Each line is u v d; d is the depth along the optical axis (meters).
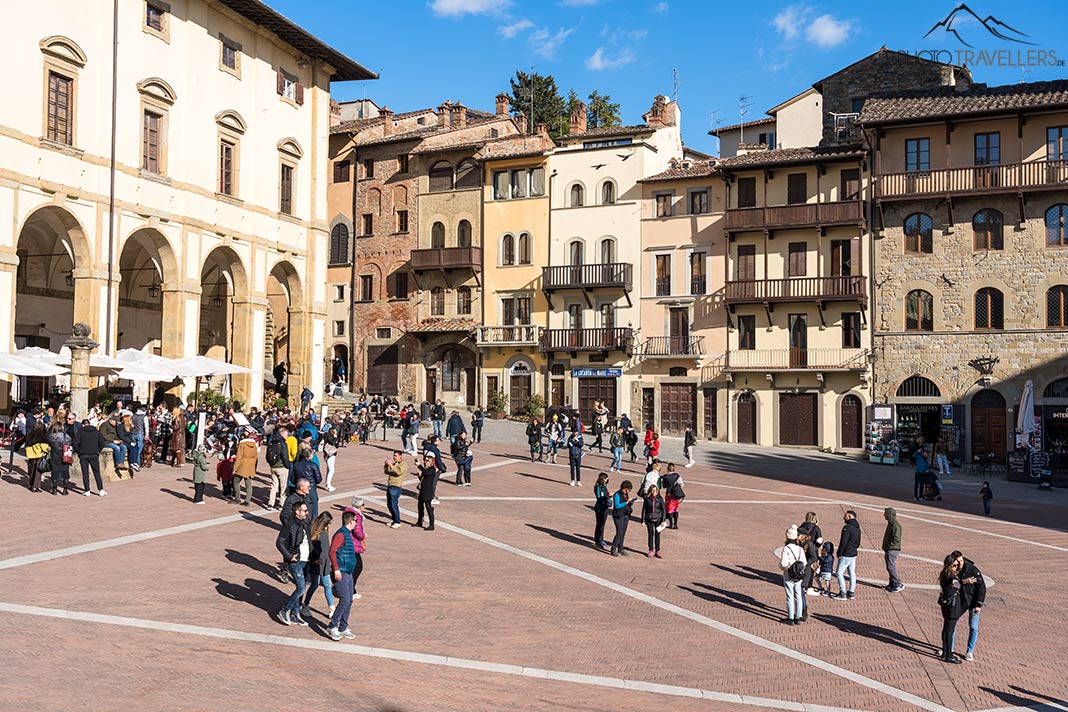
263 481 29.88
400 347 63.12
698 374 54.41
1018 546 28.06
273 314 65.06
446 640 16.11
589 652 16.11
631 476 37.34
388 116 66.38
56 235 45.88
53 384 46.34
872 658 17.03
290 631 15.90
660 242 55.69
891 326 49.88
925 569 24.72
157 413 36.34
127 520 22.94
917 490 36.62
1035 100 46.59
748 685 15.12
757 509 31.92
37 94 36.12
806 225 50.84
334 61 53.50
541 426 40.56
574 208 57.91
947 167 48.50
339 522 24.80
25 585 17.03
